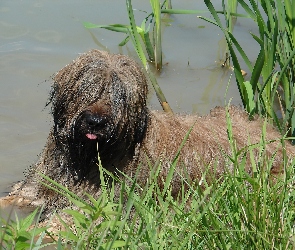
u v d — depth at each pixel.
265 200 5.64
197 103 9.73
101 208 4.64
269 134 8.39
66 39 11.00
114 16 11.60
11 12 11.70
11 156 8.50
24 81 9.93
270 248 5.41
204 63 10.71
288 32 8.73
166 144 7.67
